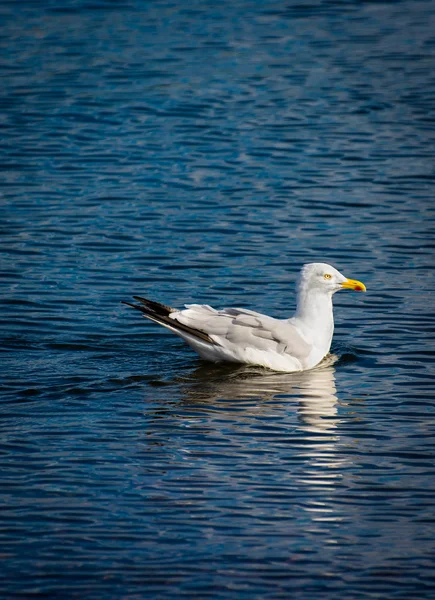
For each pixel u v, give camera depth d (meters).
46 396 13.73
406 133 26.94
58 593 9.54
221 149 25.94
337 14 38.88
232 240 20.48
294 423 13.04
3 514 10.77
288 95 29.98
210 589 9.62
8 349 15.37
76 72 31.83
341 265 19.22
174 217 21.67
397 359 15.30
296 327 15.32
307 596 9.55
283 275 18.78
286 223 21.38
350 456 12.17
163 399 13.74
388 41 35.44
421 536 10.51
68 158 25.25
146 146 26.12
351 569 9.95
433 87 30.64
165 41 35.09
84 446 12.30
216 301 17.59
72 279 18.44
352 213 21.91
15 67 32.22
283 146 26.12
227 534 10.51
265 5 39.97
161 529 10.57
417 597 9.55
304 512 10.93
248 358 14.84
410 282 18.39
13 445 12.29
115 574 9.82
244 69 32.28
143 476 11.60
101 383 14.22
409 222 21.38
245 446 12.37
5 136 26.67
